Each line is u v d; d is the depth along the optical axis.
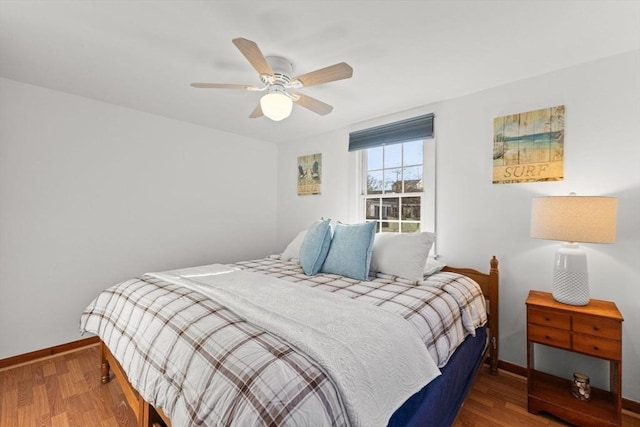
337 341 1.03
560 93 1.96
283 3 1.34
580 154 1.89
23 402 1.77
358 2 1.34
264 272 2.25
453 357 1.54
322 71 1.59
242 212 3.67
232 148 3.55
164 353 1.14
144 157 2.84
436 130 2.52
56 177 2.37
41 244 2.31
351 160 3.15
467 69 1.95
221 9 1.38
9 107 2.16
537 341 1.72
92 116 2.53
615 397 1.63
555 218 1.66
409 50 1.72
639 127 1.71
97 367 2.18
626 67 1.75
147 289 1.63
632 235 1.73
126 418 1.64
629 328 1.73
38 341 2.30
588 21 1.46
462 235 2.37
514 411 1.72
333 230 2.46
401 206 2.78
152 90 2.33
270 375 0.85
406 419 1.10
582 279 1.68
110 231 2.65
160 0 1.33
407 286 1.83
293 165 3.84
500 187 2.19
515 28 1.52
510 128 2.15
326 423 0.79
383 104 2.55
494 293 2.12
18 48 1.74
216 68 1.96
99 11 1.41
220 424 0.83
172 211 3.05
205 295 1.49
